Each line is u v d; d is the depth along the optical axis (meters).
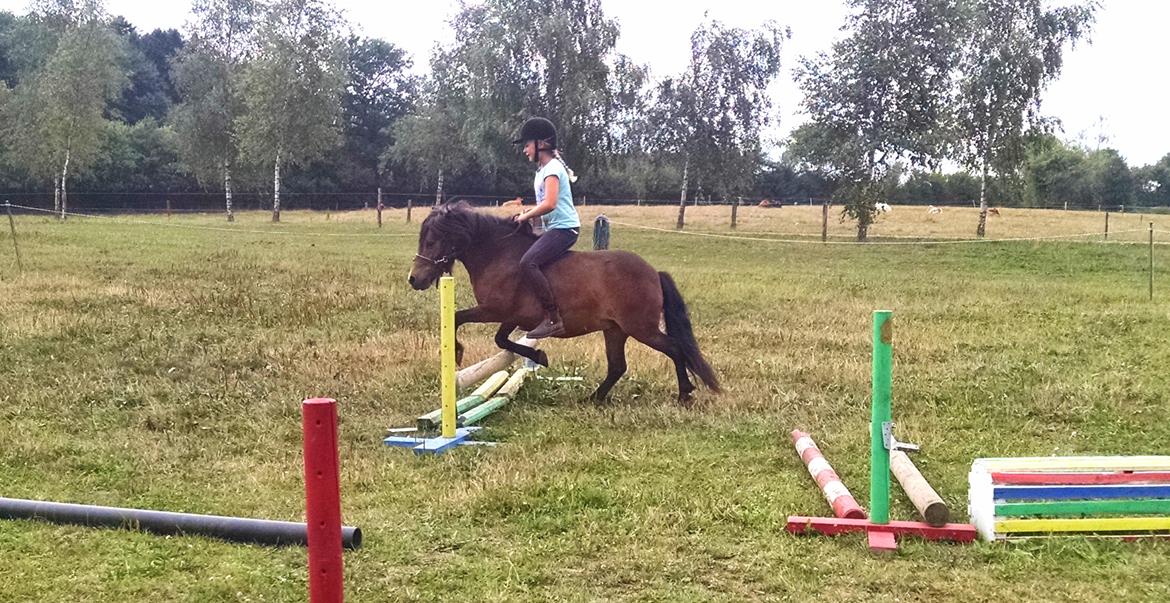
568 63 35.34
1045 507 4.56
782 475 5.71
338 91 42.94
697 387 8.23
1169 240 29.36
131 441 6.50
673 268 20.48
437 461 6.03
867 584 4.07
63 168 42.75
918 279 19.00
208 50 46.56
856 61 30.88
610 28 36.06
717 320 12.46
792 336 10.88
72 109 41.34
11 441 6.25
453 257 7.23
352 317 11.78
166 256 19.12
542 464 5.83
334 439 2.59
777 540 4.59
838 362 9.23
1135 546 4.47
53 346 9.41
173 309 11.70
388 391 7.93
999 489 4.54
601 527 4.75
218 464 5.97
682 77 38.19
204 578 4.09
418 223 37.28
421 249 7.15
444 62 41.44
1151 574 4.14
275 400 7.64
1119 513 4.63
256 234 28.84
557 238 7.18
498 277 7.17
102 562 4.25
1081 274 21.66
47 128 41.28
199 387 8.02
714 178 38.22
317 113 41.50
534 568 4.24
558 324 7.21
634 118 38.78
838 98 31.16
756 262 23.50
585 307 7.27
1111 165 66.81
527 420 7.23
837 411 7.39
